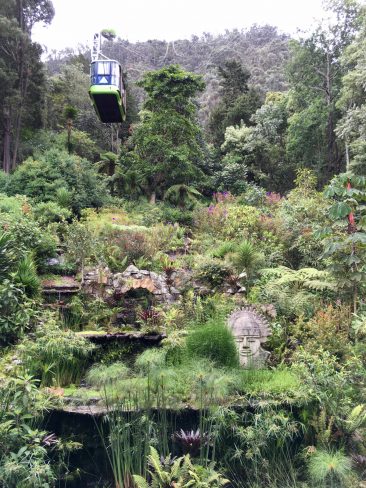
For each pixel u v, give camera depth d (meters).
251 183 20.25
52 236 8.34
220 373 4.21
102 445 4.02
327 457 3.49
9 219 7.57
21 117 21.20
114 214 12.44
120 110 10.77
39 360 4.85
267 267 7.89
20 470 3.23
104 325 6.32
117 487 3.61
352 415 3.92
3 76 19.00
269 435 3.92
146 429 3.71
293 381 4.38
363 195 5.38
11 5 22.16
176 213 12.98
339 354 5.00
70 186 12.67
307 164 20.42
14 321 5.38
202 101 42.84
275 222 9.32
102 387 4.40
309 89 20.52
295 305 6.02
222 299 6.55
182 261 8.09
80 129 27.92
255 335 5.04
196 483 3.15
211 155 22.50
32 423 3.96
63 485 3.73
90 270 7.62
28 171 12.41
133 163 16.30
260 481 3.69
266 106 23.41
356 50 15.02
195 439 3.74
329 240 5.53
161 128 15.98
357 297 5.76
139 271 7.09
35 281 6.38
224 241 9.02
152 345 5.71
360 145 13.05
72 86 30.34
